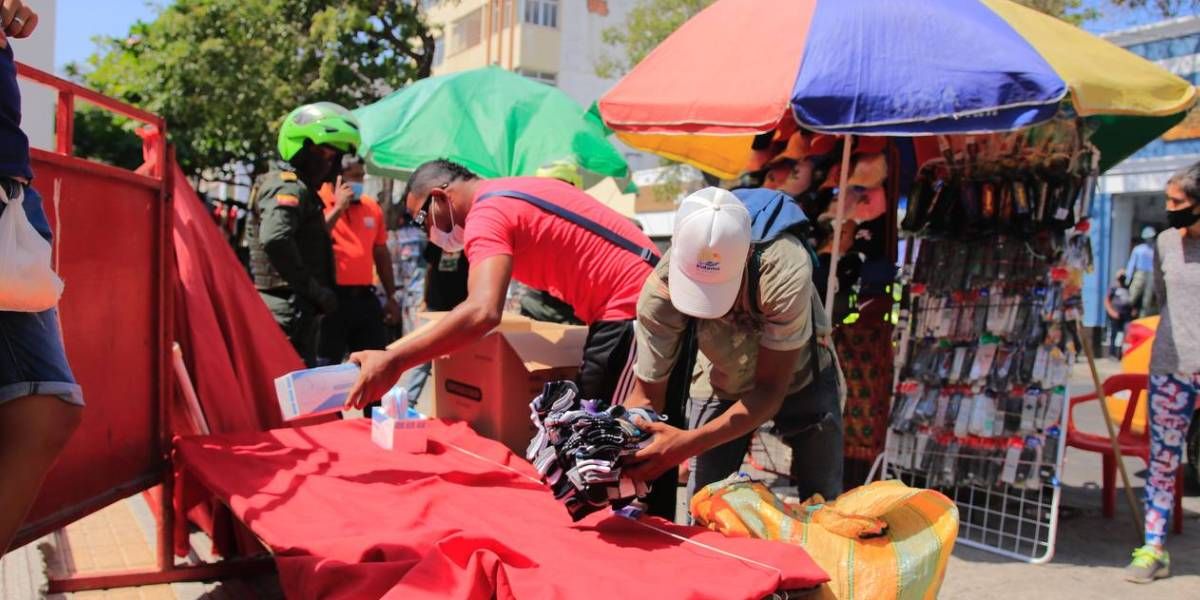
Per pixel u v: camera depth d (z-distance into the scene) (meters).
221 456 3.57
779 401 2.68
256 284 5.36
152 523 4.47
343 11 16.58
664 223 24.45
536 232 3.35
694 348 3.17
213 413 4.22
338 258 6.04
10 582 3.52
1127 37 16.00
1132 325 6.86
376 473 3.40
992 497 5.86
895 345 5.44
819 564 2.60
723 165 6.90
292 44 17.02
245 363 4.64
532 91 9.48
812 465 3.22
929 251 5.39
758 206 2.76
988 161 5.07
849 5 4.63
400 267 10.63
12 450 2.12
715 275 2.51
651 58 5.34
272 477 3.30
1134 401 5.57
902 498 2.73
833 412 3.16
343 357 6.14
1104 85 4.30
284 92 16.83
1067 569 4.64
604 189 16.64
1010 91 4.07
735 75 4.75
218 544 3.81
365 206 6.30
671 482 3.50
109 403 3.29
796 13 4.79
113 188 3.31
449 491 3.18
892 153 5.77
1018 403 4.95
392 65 17.38
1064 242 4.88
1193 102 4.71
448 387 4.57
